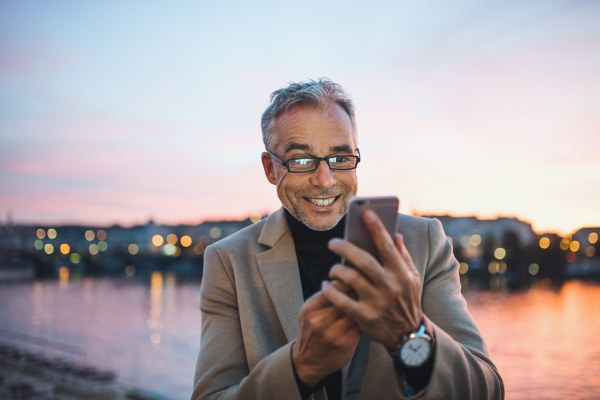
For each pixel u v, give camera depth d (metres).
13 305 69.06
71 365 27.67
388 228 1.00
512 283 94.69
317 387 1.21
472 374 1.23
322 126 1.50
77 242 175.38
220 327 1.63
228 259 1.73
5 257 141.38
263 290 1.67
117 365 34.75
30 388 21.78
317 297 1.03
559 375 27.92
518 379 27.25
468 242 131.50
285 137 1.53
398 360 1.05
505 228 134.50
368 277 0.91
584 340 37.22
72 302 73.56
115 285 106.56
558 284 92.81
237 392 1.29
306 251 1.67
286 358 1.17
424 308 1.54
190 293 87.94
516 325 43.59
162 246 167.50
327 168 1.51
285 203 1.59
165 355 38.56
